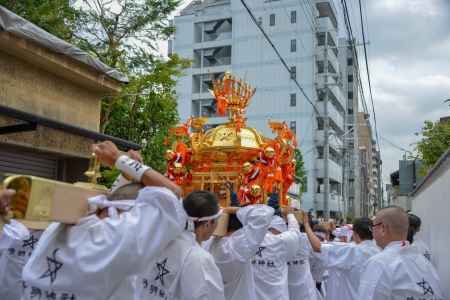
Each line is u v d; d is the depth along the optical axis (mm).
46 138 6969
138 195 2123
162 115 14008
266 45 37312
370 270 3295
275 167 5426
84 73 7332
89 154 7828
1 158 6520
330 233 8250
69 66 6992
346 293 4980
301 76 35906
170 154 5555
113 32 13031
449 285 5305
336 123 38812
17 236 3320
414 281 3193
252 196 4523
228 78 5891
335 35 38906
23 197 1604
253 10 38062
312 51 35781
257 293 4098
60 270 1952
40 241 2123
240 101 5910
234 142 5512
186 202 2814
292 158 5824
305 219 5277
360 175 50438
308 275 5125
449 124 18984
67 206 1885
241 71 37719
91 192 2113
